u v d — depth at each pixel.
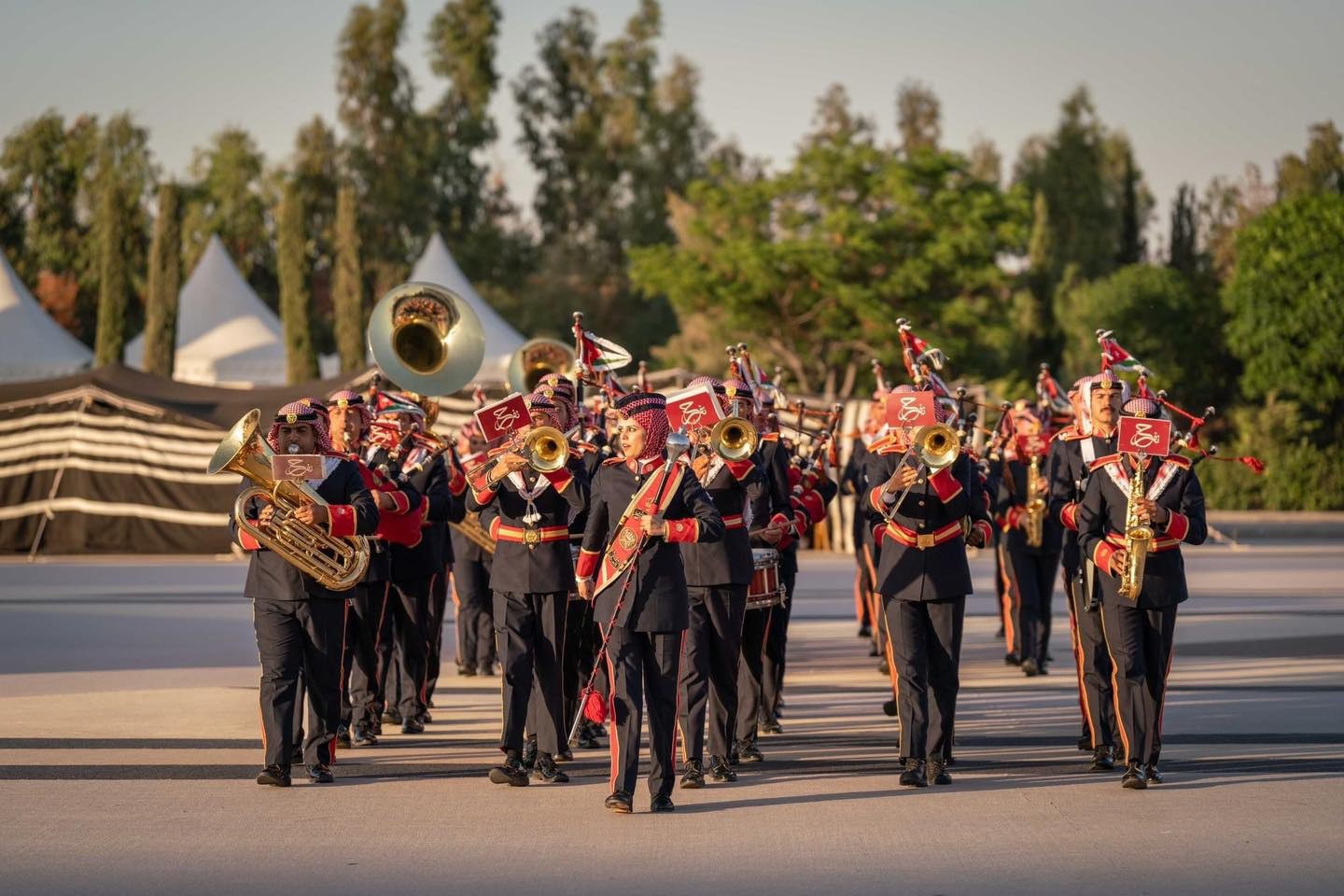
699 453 14.70
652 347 113.50
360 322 89.31
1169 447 14.05
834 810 13.38
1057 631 29.02
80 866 11.33
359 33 120.19
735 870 11.27
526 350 22.91
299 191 83.62
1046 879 10.97
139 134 130.25
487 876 11.09
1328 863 11.37
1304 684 21.12
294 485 14.19
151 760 15.72
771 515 16.09
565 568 14.87
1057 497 16.48
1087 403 15.05
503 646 14.79
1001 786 14.42
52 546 46.66
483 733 17.92
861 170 86.50
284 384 82.69
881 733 17.78
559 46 130.75
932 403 14.61
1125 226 123.25
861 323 83.56
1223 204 141.88
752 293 84.31
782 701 20.25
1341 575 41.47
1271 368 88.44
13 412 47.03
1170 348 100.31
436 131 123.62
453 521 17.83
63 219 130.50
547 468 13.82
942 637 14.69
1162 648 14.53
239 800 13.80
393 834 12.45
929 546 14.55
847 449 46.91
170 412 46.88
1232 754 15.92
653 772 13.42
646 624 13.32
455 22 127.50
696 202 98.19
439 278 73.00
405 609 17.89
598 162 128.25
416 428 17.61
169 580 38.78
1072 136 120.44
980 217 82.81
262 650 14.50
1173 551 14.45
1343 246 87.31
